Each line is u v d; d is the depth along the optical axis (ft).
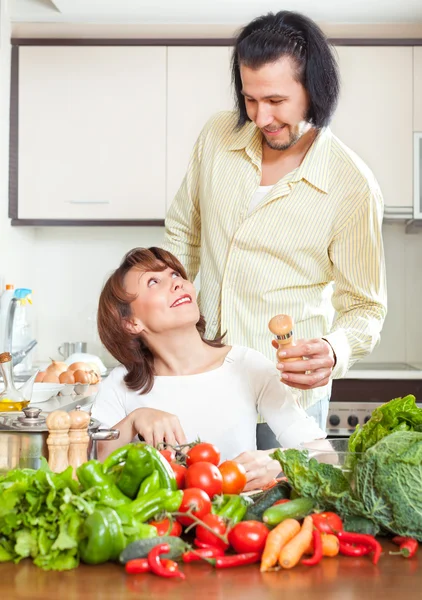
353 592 3.01
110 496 3.46
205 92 11.57
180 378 6.13
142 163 11.64
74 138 11.64
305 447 4.32
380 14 11.05
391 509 3.48
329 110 6.08
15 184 11.68
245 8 10.87
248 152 6.66
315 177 6.47
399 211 11.55
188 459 4.06
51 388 6.79
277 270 6.65
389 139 11.49
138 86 11.58
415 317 12.67
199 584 3.09
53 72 11.60
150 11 11.04
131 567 3.19
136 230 12.80
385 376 10.84
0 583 3.09
